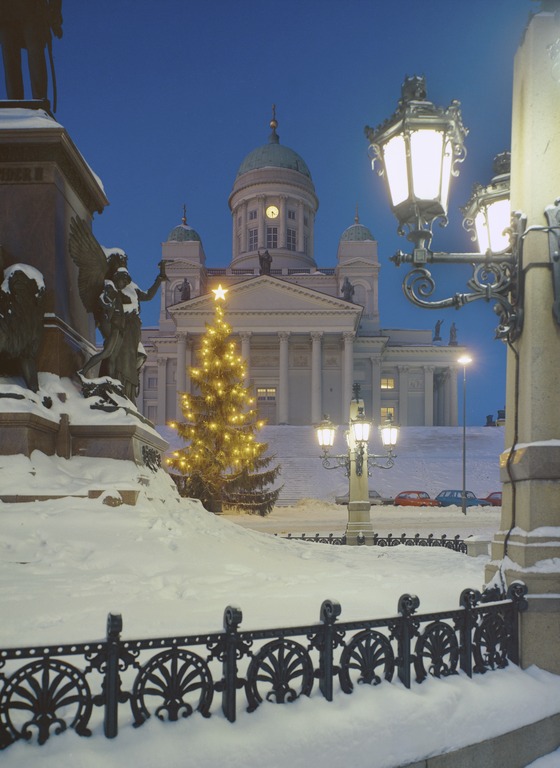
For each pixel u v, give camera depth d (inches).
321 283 4217.5
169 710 152.6
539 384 242.4
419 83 233.3
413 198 231.6
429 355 4010.8
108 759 139.3
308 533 1185.4
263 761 150.2
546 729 201.3
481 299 247.9
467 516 1556.3
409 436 2751.0
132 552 370.3
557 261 240.5
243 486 1518.2
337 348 3649.1
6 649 139.7
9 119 550.0
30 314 491.5
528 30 257.1
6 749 137.6
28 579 314.0
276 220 4446.4
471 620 204.1
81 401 529.3
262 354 3659.0
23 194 542.3
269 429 2805.1
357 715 168.7
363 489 847.1
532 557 228.8
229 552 426.3
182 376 3479.3
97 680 180.5
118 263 592.7
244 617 261.7
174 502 548.1
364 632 181.3
